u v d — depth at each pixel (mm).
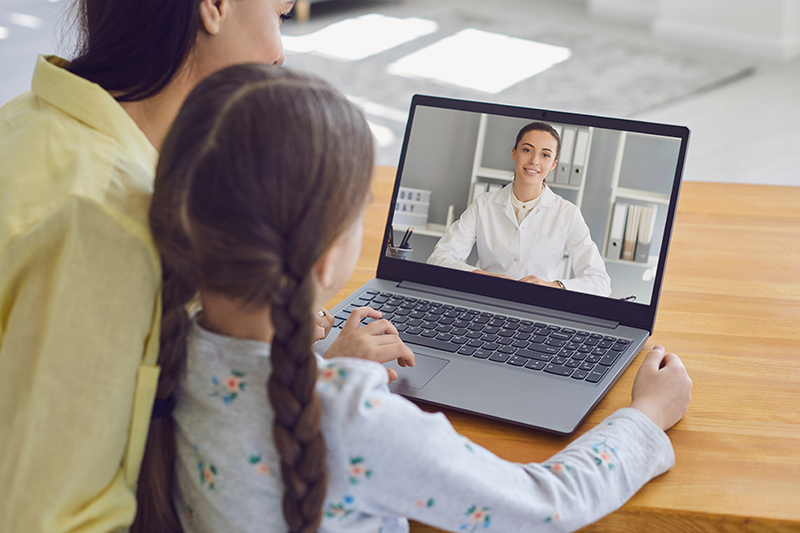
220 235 469
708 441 702
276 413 479
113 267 516
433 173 1014
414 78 4648
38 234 505
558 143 943
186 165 480
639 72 4809
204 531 570
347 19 5977
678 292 1013
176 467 588
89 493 529
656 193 896
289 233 477
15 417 515
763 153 3639
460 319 919
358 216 526
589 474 592
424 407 760
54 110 593
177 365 565
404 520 610
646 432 657
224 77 501
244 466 525
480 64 4938
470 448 542
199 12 654
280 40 743
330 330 891
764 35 5125
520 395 759
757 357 852
